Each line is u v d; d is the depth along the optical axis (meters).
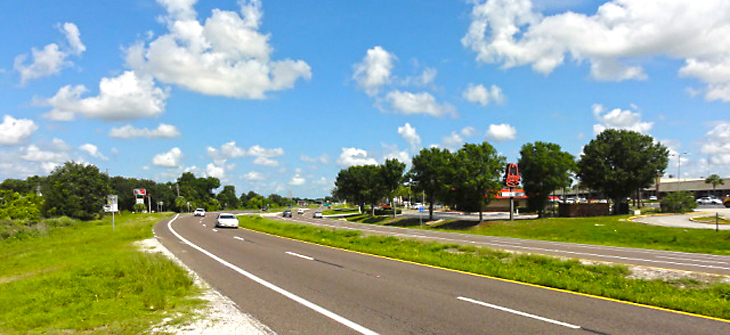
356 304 9.11
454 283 11.59
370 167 95.38
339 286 11.16
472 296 9.93
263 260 16.59
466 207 58.88
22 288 10.35
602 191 65.69
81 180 75.56
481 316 8.12
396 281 11.90
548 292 10.39
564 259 16.06
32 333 6.74
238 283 11.60
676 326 7.46
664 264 16.67
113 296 9.52
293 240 26.42
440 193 61.66
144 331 6.93
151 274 11.91
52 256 18.53
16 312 8.08
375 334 6.98
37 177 110.88
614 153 62.91
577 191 124.62
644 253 21.89
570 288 10.76
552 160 56.44
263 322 7.63
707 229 35.47
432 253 18.55
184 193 146.62
